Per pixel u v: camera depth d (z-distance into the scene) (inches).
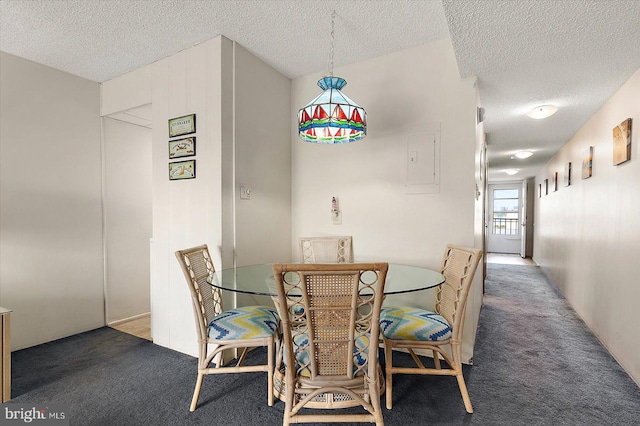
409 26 86.4
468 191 91.7
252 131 101.4
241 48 96.7
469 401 68.0
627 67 85.8
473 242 91.5
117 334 113.4
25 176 102.6
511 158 224.4
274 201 111.4
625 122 89.4
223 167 91.2
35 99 104.9
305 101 117.5
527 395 74.2
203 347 70.8
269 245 108.9
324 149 114.0
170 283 100.7
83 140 117.0
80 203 116.0
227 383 80.0
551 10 62.1
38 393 75.8
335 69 110.7
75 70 111.3
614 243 98.0
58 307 109.7
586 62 83.5
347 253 106.7
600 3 59.6
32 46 95.5
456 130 93.0
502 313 137.3
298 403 56.1
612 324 97.0
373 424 65.3
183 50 98.1
